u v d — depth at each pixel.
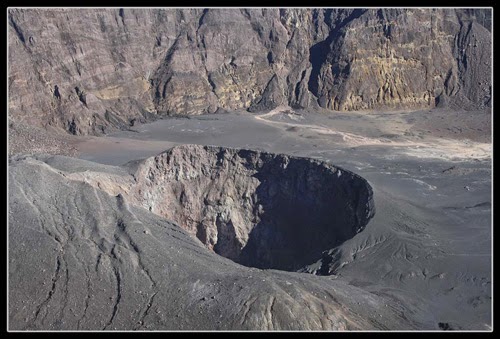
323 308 29.14
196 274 31.14
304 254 49.88
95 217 35.28
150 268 31.41
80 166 44.41
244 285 29.34
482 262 37.31
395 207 44.03
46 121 78.06
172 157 52.50
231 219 53.75
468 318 32.03
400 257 38.34
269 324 27.41
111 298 29.77
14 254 31.69
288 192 53.06
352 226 45.66
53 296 29.81
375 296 32.78
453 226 43.00
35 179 36.97
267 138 77.44
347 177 49.00
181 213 53.06
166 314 28.39
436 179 55.69
